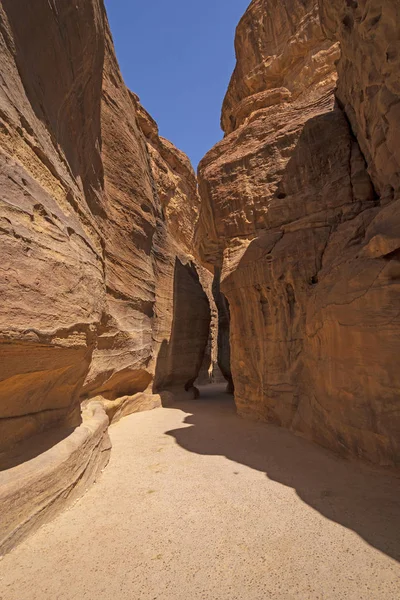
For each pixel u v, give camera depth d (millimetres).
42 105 5285
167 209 27250
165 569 3023
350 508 4113
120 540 3494
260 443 7418
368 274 5891
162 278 16172
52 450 4461
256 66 17234
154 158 24531
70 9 6062
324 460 6016
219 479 5277
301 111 11062
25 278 3658
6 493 3330
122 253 11930
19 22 4457
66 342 4441
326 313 6930
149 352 13820
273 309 9781
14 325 3359
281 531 3637
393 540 3389
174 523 3859
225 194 11625
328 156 9500
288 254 9383
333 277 7297
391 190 7180
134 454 6840
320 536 3510
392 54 5551
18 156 4250
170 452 6941
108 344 10227
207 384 29266
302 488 4805
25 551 3246
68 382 5332
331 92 10562
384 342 5418
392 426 5152
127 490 4879
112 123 11781
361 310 5895
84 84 7430
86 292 5422
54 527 3736
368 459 5523
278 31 16672
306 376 8203
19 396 4156
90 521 3908
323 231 9062
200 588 2779
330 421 6602
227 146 12773
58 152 5922
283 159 10562
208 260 14328
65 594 2697
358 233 7746
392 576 2873
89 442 5461
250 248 10562
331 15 7930
